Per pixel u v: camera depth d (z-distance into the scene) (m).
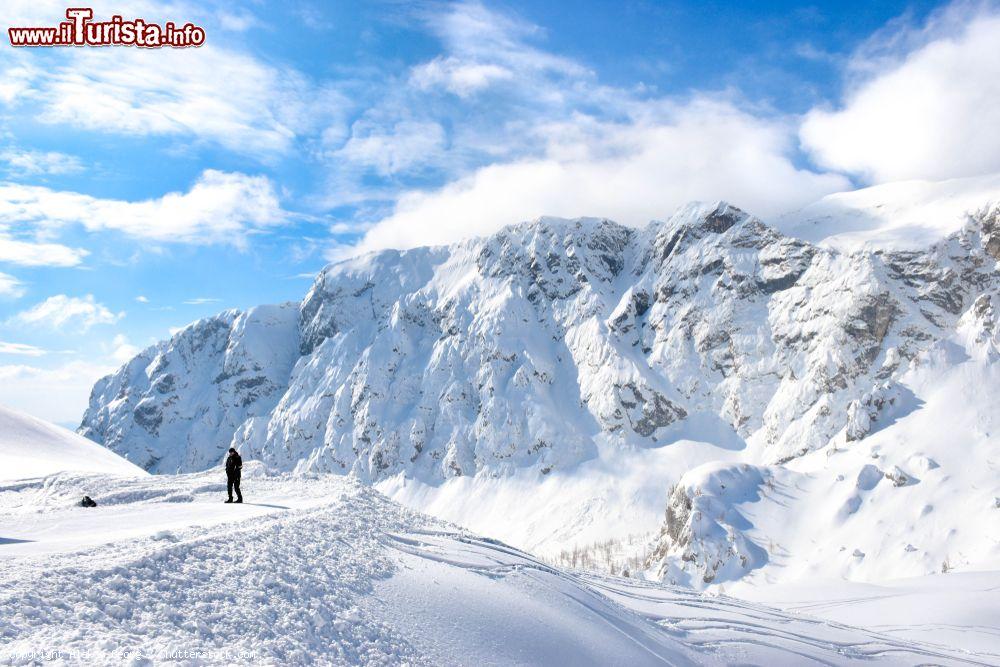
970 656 48.94
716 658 32.47
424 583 23.11
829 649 39.84
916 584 107.88
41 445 61.25
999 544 148.88
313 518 25.84
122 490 36.44
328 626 17.64
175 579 16.83
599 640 25.02
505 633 21.77
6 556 17.19
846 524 176.25
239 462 32.69
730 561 169.38
